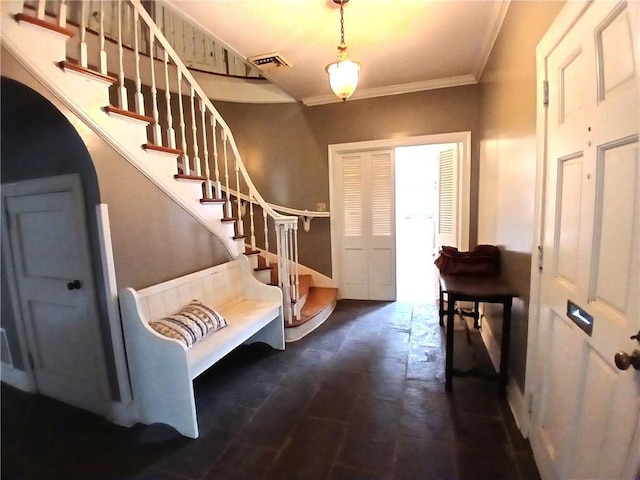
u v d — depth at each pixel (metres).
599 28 1.04
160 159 2.16
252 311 2.62
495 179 2.69
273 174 4.26
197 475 1.58
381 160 3.97
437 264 2.81
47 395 2.27
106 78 1.79
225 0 2.09
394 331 3.23
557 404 1.38
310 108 4.07
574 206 1.24
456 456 1.65
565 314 1.30
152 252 2.12
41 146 1.86
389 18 2.31
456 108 3.58
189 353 1.94
